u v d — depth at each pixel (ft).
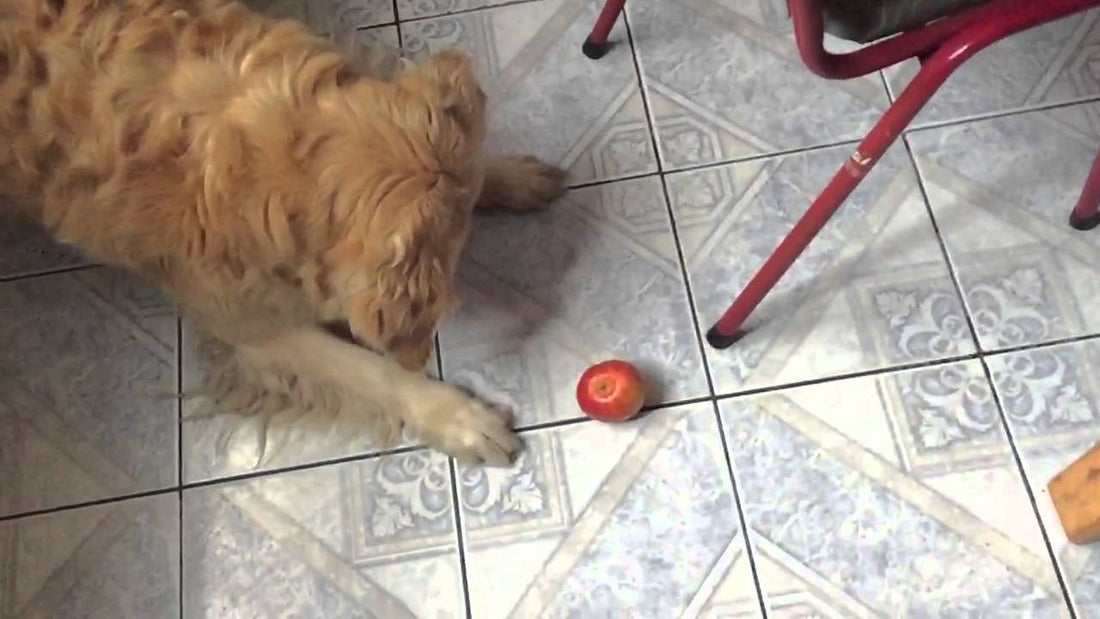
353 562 4.27
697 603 4.11
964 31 2.95
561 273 4.70
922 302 4.53
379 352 4.29
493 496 4.33
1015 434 4.28
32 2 3.43
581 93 5.11
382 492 4.37
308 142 3.16
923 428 4.32
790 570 4.14
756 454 4.32
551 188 4.80
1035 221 4.64
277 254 3.36
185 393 4.58
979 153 4.80
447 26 5.34
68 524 4.39
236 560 4.30
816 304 4.56
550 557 4.22
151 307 4.76
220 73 3.30
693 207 4.80
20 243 4.91
